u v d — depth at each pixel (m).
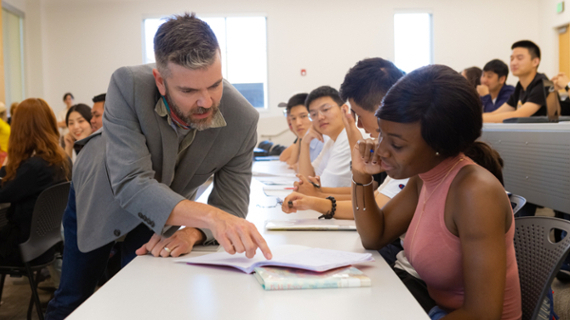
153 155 1.25
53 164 2.37
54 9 8.75
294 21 8.77
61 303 1.49
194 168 1.37
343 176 2.21
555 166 1.95
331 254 1.03
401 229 1.23
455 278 0.98
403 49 8.90
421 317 0.73
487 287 0.84
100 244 1.31
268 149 6.78
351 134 1.88
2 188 2.24
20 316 2.40
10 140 2.35
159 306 0.78
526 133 2.14
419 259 1.02
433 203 0.98
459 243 0.94
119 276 0.94
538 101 3.18
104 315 0.74
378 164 1.13
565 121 2.39
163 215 1.08
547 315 1.05
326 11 8.75
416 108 0.85
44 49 8.76
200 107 1.11
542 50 8.64
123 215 1.27
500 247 0.85
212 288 0.87
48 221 2.21
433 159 0.92
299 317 0.73
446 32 8.77
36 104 2.37
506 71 4.87
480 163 1.13
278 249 1.08
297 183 1.97
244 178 1.44
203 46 1.04
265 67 8.92
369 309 0.77
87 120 3.75
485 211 0.86
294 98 3.69
